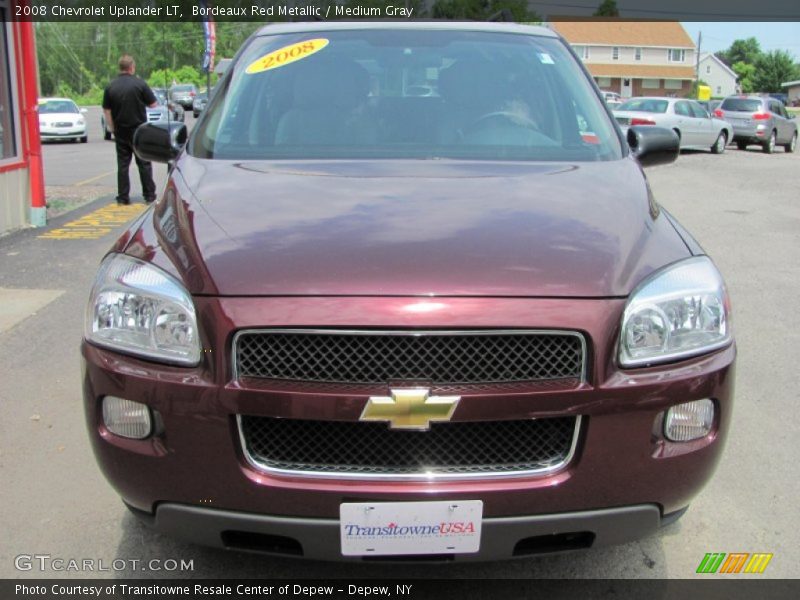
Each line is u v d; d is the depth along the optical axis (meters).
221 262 2.26
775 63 104.62
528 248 2.31
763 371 4.62
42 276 6.48
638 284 2.26
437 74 3.59
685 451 2.24
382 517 2.12
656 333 2.22
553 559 2.82
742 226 9.29
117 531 2.98
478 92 3.52
